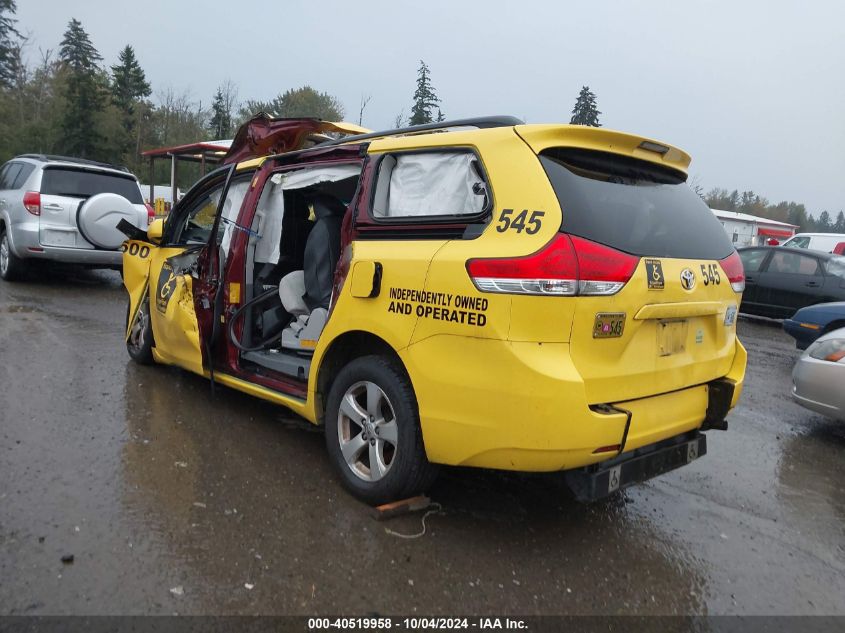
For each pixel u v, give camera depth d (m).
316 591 2.68
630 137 3.11
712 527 3.59
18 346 6.14
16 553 2.74
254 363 4.61
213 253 4.62
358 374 3.44
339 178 3.92
